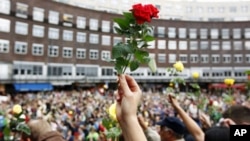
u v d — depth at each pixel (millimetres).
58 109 12320
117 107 1279
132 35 1547
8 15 28297
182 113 2777
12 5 28141
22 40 29562
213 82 21062
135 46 1525
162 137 3389
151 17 1508
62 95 21969
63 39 28078
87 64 27594
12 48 29141
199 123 4852
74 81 29469
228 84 5332
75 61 28391
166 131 3311
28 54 30641
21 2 28297
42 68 31422
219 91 17203
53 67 31328
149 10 1457
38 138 2287
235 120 1938
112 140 2037
